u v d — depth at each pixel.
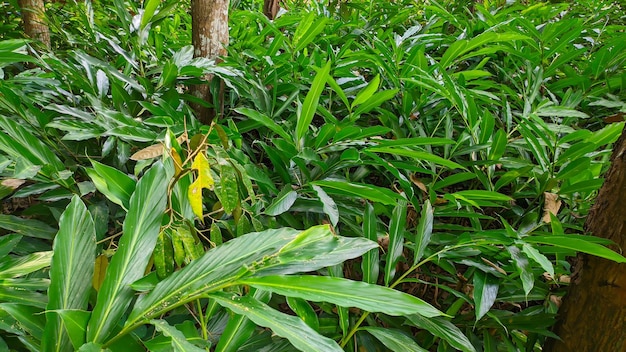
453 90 1.20
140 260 0.56
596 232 0.90
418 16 2.44
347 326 0.81
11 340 0.59
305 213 1.06
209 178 0.59
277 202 0.88
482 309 0.83
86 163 1.10
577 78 1.61
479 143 1.19
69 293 0.52
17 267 0.62
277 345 0.74
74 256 0.54
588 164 1.04
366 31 1.93
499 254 0.92
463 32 1.90
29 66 1.90
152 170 0.61
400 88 1.48
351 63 1.48
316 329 0.70
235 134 1.02
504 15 2.12
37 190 0.87
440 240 1.02
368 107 1.25
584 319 0.88
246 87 1.36
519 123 1.23
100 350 0.46
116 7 1.35
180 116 1.15
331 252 0.58
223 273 0.55
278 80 1.58
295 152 1.02
